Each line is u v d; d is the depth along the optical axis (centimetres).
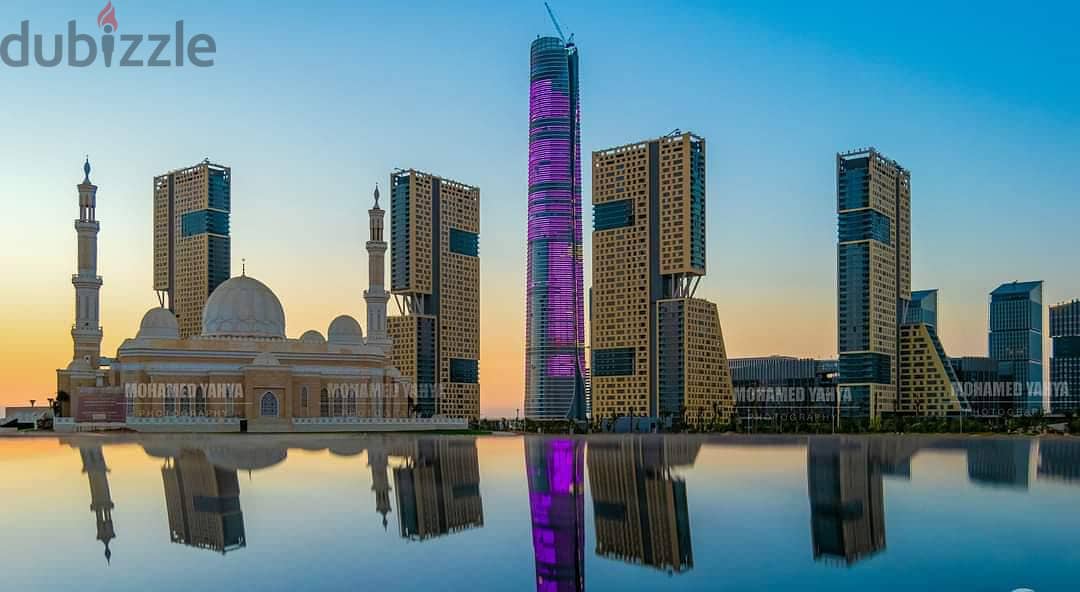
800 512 4762
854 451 10788
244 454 8725
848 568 3394
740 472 7194
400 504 4956
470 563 3428
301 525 4222
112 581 3097
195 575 3195
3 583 3072
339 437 13062
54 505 4797
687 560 3550
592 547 3781
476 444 11700
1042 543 3869
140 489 5503
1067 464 8425
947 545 3856
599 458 8931
